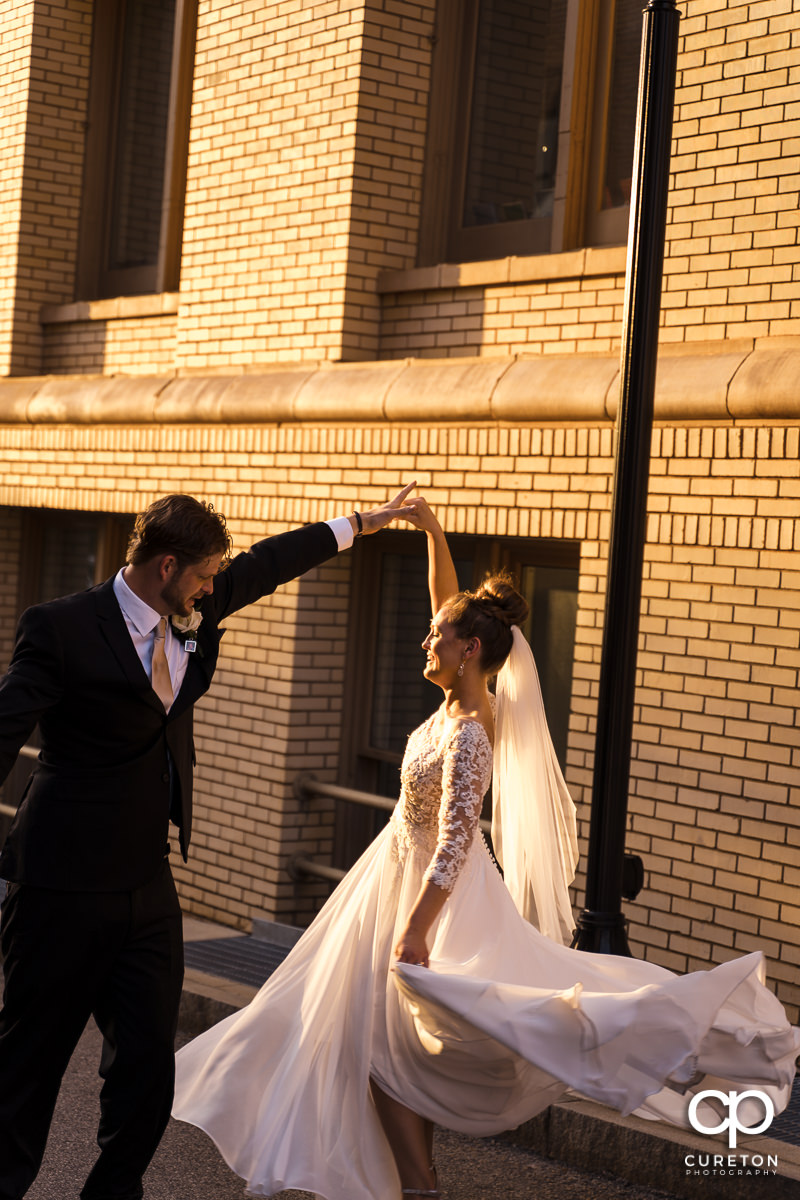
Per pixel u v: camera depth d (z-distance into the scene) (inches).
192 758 148.1
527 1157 185.0
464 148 300.8
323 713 304.8
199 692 144.6
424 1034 147.2
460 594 160.6
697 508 226.8
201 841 320.5
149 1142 142.4
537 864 169.9
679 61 233.9
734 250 226.4
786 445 215.3
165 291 364.8
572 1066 139.9
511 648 160.1
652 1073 140.3
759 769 217.2
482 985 142.1
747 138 224.8
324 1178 148.6
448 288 284.4
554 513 250.2
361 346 296.7
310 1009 154.7
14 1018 141.4
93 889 137.9
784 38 219.8
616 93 270.7
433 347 288.0
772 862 215.0
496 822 171.6
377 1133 151.6
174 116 364.5
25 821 139.6
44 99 389.4
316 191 299.9
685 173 233.3
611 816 191.0
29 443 380.5
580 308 260.4
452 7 299.7
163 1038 142.3
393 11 292.8
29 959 139.2
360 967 153.6
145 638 140.5
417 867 154.8
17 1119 141.4
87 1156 182.4
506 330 273.4
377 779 307.7
